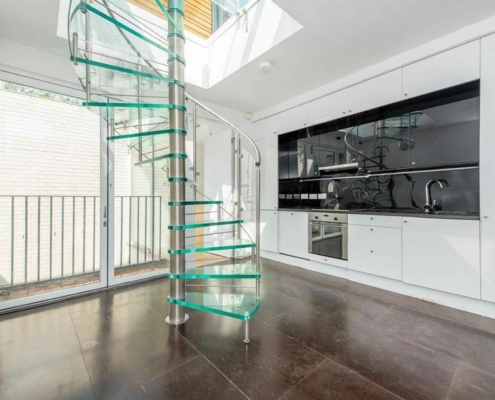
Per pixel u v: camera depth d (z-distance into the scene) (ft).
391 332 6.27
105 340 6.00
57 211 9.06
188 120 12.18
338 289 9.28
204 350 5.60
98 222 9.93
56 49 8.35
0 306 7.50
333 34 7.75
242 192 13.87
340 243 10.37
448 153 8.36
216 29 11.34
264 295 8.75
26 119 8.30
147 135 7.41
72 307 7.86
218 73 10.96
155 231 11.55
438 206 9.03
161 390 4.42
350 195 11.93
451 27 7.45
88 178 9.43
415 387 4.43
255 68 9.78
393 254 8.64
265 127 14.34
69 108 9.02
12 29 7.37
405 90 8.79
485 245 6.81
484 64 7.13
